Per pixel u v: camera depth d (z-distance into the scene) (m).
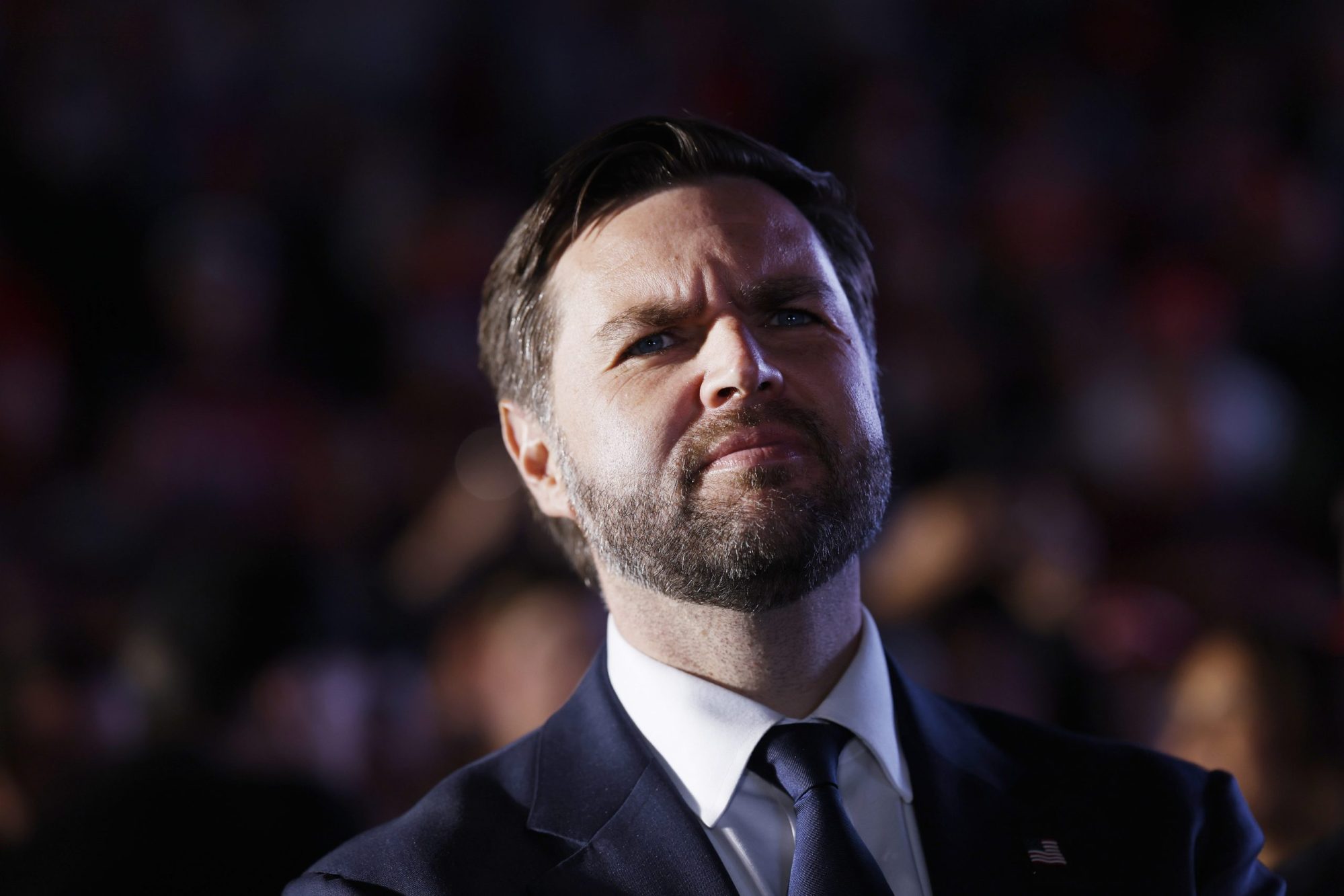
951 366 16.88
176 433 15.13
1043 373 17.36
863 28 23.25
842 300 4.48
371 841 4.19
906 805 4.25
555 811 4.21
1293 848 7.22
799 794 4.05
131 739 7.00
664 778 4.19
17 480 14.84
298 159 19.95
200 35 20.55
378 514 14.66
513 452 4.91
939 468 15.27
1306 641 7.72
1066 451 16.14
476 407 16.05
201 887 6.34
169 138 19.48
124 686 7.27
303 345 17.80
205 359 16.39
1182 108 23.45
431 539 11.12
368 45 21.56
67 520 13.04
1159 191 21.75
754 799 4.16
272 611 7.48
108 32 19.91
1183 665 8.05
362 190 19.58
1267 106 23.50
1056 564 10.51
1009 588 10.19
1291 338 19.50
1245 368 17.27
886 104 21.66
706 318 4.24
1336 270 20.97
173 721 6.94
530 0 22.83
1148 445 15.91
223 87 20.39
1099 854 4.22
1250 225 20.81
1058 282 19.31
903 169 20.69
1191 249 20.78
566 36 22.69
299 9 21.53
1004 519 10.32
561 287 4.52
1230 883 4.24
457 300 18.19
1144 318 17.50
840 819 3.96
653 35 22.89
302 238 19.08
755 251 4.32
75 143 18.84
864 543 4.23
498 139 21.41
